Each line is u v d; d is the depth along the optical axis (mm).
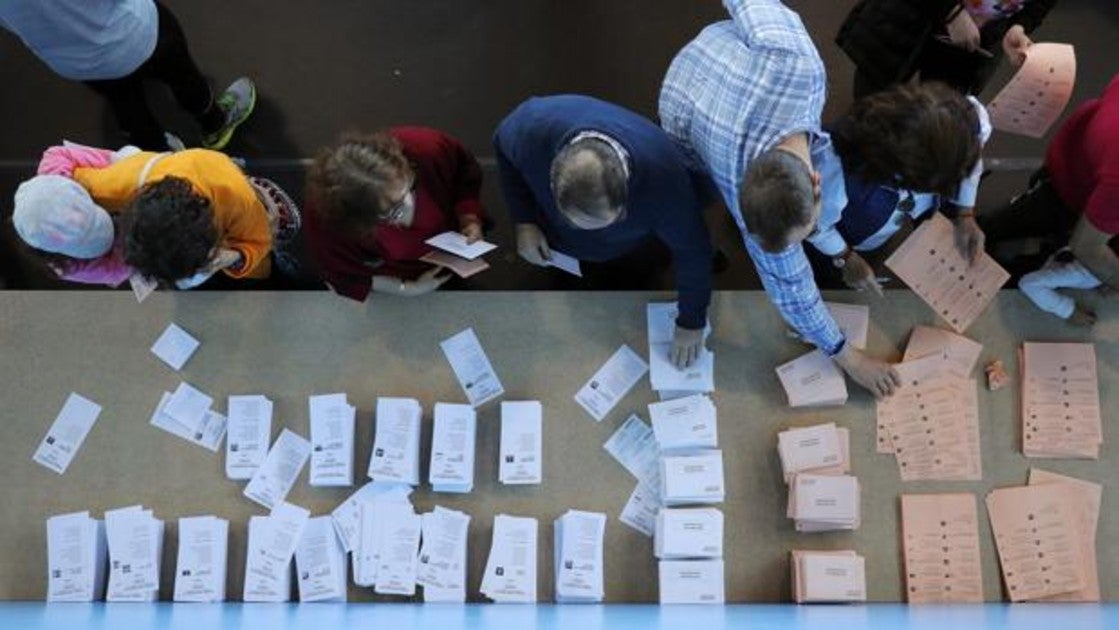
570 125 1866
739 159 1833
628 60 3029
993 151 2922
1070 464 2383
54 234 2029
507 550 2387
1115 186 1991
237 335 2486
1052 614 2070
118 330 2490
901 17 2432
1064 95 2352
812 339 2270
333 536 2398
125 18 2338
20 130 3059
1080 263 2270
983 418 2400
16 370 2486
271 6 3105
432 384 2461
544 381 2447
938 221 2352
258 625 2020
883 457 2395
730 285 2854
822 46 3006
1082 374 2391
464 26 3074
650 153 1826
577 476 2418
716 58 1921
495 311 2469
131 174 2150
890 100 1818
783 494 2395
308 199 1979
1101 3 2973
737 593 2385
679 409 2402
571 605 2328
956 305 2404
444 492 2428
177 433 2461
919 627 1944
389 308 2475
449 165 2264
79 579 2387
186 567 2393
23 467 2459
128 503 2447
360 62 3072
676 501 2385
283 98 3057
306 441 2449
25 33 2230
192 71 2732
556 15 3064
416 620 2092
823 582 2305
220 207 2156
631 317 2451
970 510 2367
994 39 2533
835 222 2203
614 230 2031
